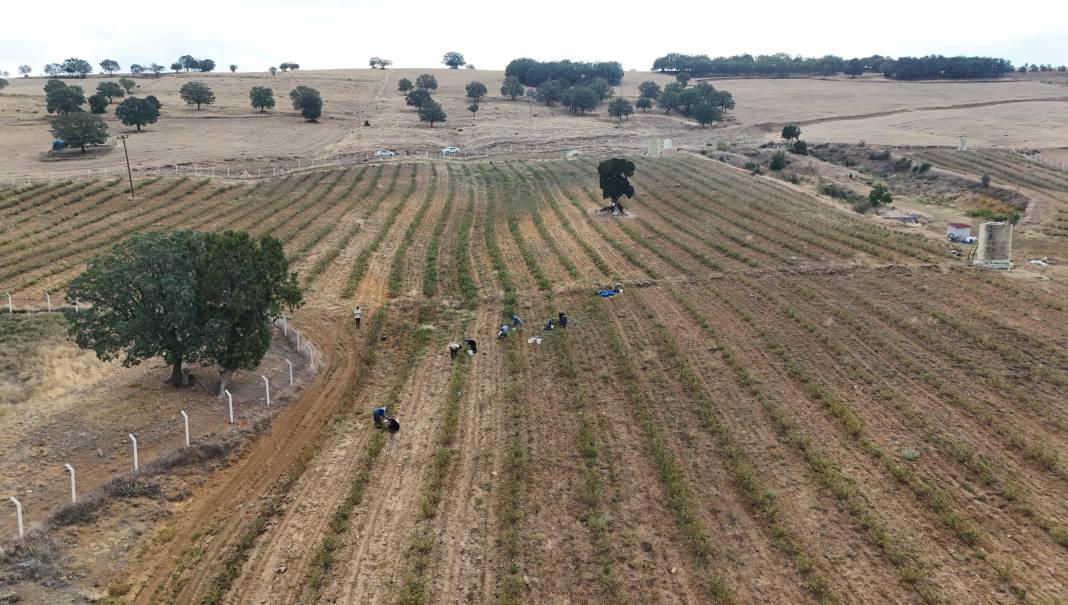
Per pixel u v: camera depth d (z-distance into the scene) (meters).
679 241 54.62
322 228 58.50
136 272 26.53
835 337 33.69
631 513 20.23
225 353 27.53
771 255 49.69
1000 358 30.55
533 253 52.62
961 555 18.08
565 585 17.34
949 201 76.75
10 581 16.95
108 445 23.58
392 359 33.31
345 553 18.75
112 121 121.88
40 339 33.66
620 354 31.91
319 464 23.59
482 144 117.94
